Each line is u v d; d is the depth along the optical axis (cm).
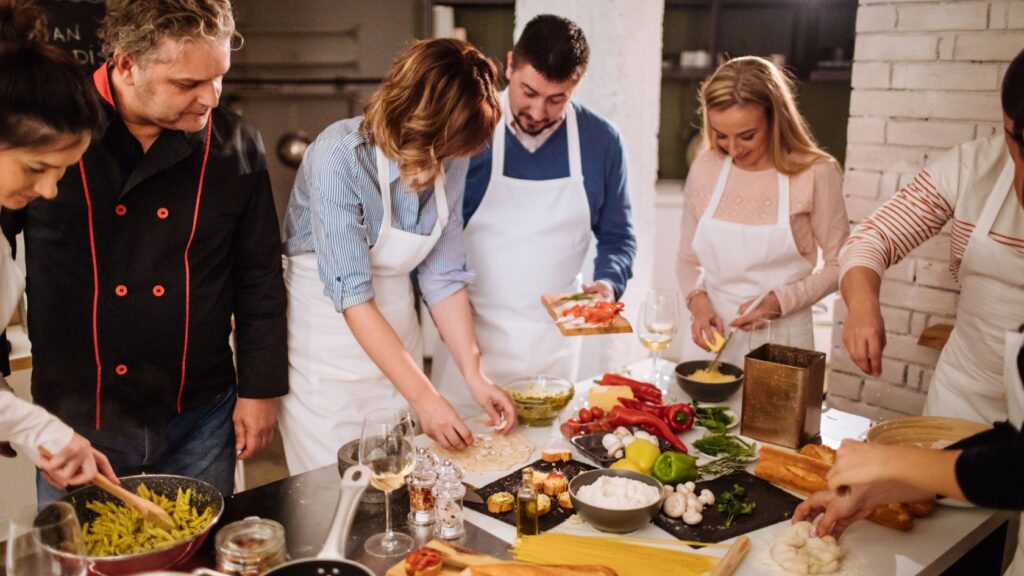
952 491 127
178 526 149
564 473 178
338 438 221
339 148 194
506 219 268
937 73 277
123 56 172
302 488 170
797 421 191
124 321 195
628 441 183
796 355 202
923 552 152
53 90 136
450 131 175
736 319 229
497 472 178
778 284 256
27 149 137
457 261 222
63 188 184
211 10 168
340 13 446
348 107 457
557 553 147
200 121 181
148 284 195
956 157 207
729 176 258
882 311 301
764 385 194
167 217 194
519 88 246
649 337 219
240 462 304
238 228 210
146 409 203
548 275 271
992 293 201
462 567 140
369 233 205
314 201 198
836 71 488
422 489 157
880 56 288
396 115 177
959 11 269
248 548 133
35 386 199
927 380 294
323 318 217
